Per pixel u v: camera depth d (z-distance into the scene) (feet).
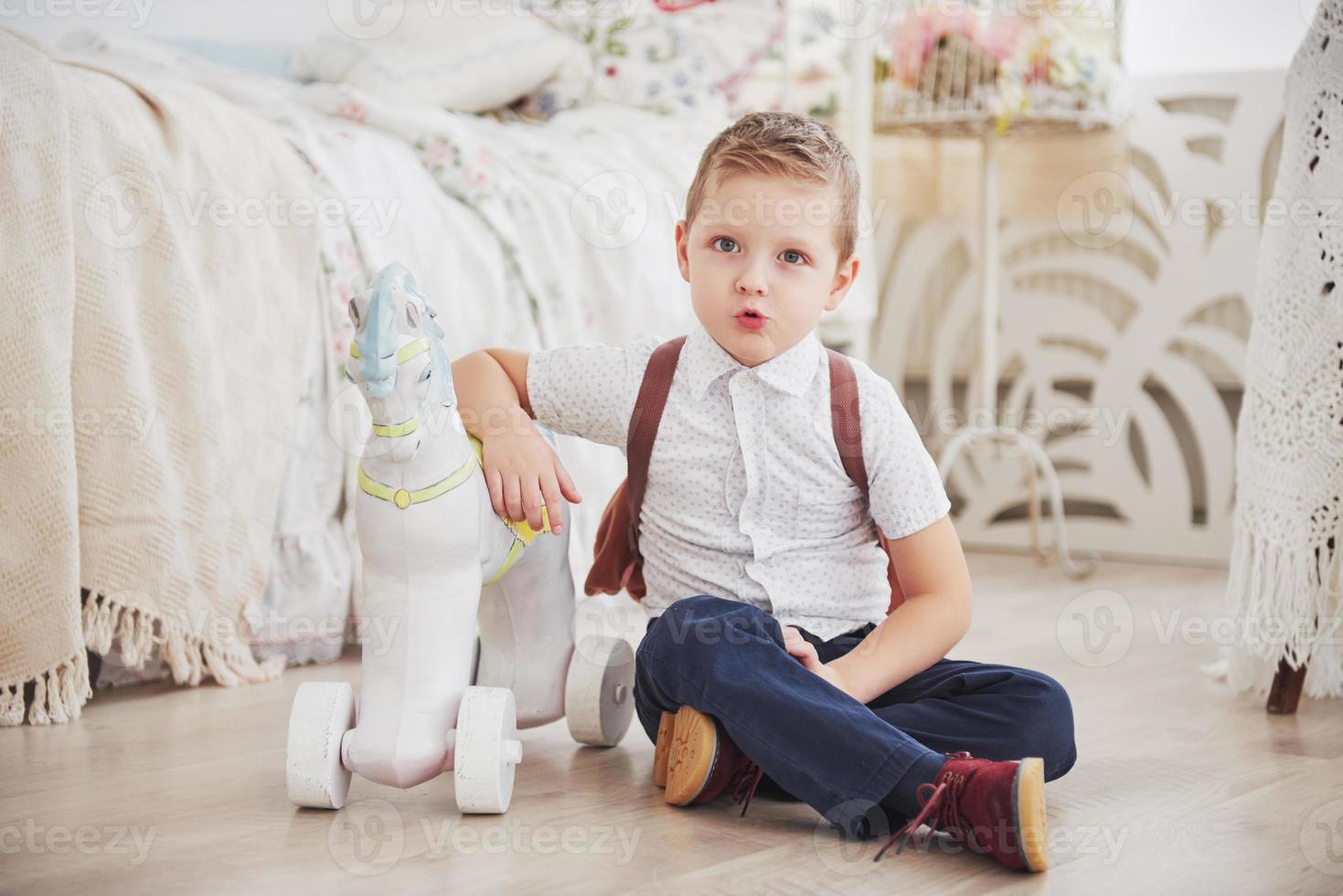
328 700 3.14
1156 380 8.09
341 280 5.05
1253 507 4.40
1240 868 2.78
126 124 4.55
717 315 3.39
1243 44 8.18
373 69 7.07
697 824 3.08
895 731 2.95
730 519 3.52
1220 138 7.58
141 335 4.47
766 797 3.31
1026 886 2.66
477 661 3.81
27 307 4.14
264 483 4.75
